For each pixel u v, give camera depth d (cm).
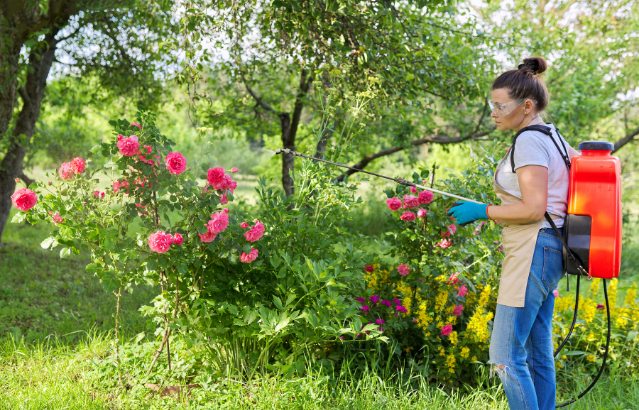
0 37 414
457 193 320
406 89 404
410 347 312
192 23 354
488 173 336
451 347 298
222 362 286
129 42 645
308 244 307
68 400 249
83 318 397
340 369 295
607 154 192
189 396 263
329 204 324
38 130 789
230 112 744
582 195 189
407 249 338
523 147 194
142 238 254
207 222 253
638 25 758
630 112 829
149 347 309
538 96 205
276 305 261
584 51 787
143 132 246
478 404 266
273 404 244
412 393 276
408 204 316
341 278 304
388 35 387
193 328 267
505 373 204
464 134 722
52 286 489
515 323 202
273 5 342
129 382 275
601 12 814
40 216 249
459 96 473
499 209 199
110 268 262
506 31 717
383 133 775
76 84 763
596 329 341
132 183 248
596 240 188
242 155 2159
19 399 245
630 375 311
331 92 369
